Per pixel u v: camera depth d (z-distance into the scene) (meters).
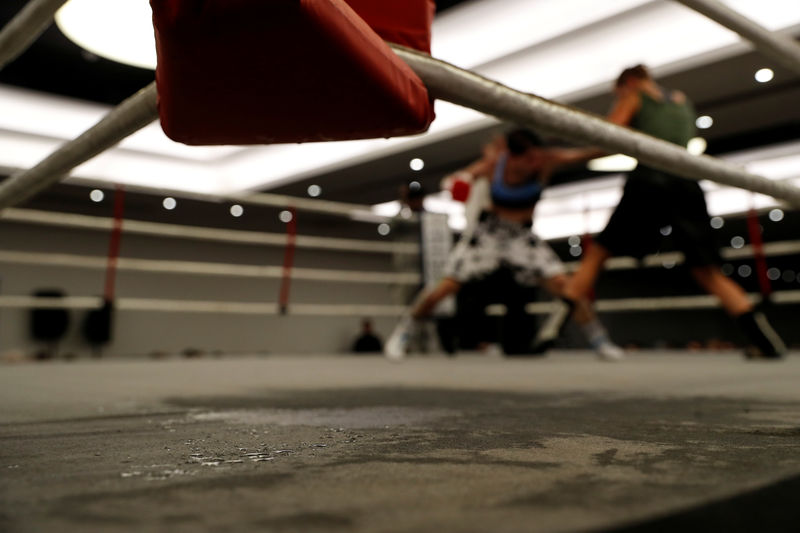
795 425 0.83
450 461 0.59
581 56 6.56
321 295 12.71
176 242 11.40
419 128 0.72
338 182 9.70
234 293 11.88
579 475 0.52
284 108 0.67
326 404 1.22
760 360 3.05
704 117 7.54
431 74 0.70
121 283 10.77
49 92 7.65
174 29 0.59
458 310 5.49
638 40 6.25
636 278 15.59
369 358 4.66
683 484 0.48
